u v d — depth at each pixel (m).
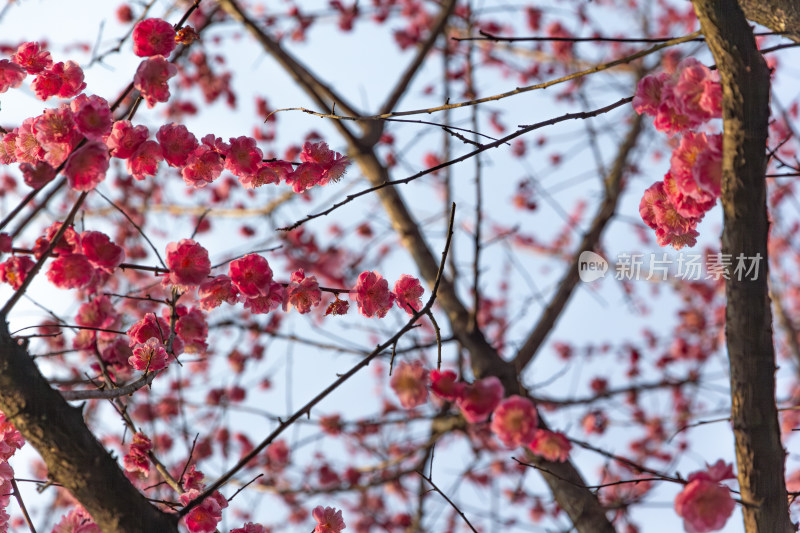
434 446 2.51
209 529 2.69
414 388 2.16
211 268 2.70
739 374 2.23
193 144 2.70
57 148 2.42
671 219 2.75
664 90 2.47
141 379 2.41
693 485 2.02
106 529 2.12
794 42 2.74
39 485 2.73
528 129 2.47
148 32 2.62
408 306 2.93
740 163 2.17
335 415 7.04
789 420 7.34
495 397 2.16
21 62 2.79
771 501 2.20
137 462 2.96
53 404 2.11
